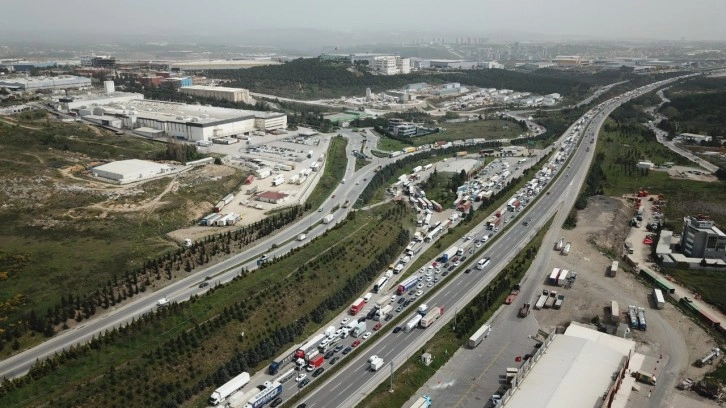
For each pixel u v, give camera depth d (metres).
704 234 192.75
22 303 141.88
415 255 195.00
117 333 128.75
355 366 133.00
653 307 162.25
